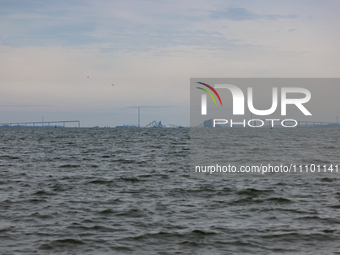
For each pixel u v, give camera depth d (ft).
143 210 71.61
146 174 120.67
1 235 56.39
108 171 127.65
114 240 54.85
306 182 106.01
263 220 65.10
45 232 58.03
